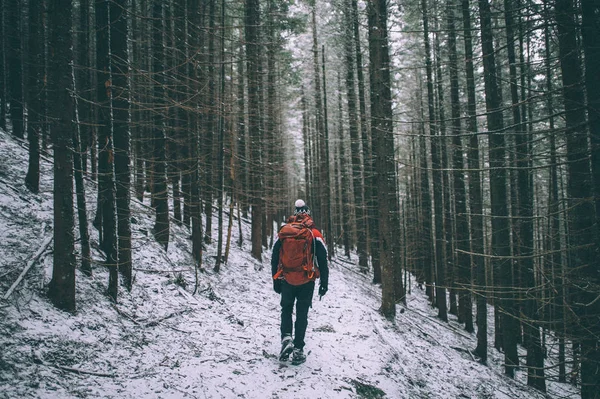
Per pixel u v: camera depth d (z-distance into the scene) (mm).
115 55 5887
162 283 6320
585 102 4328
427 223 17203
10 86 9641
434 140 12695
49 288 4348
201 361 4227
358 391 4078
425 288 20828
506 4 5699
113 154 5887
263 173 12703
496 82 8344
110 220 5832
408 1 10633
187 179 10125
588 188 4387
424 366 6859
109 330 4398
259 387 3746
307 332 5777
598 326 4113
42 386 3158
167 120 9484
